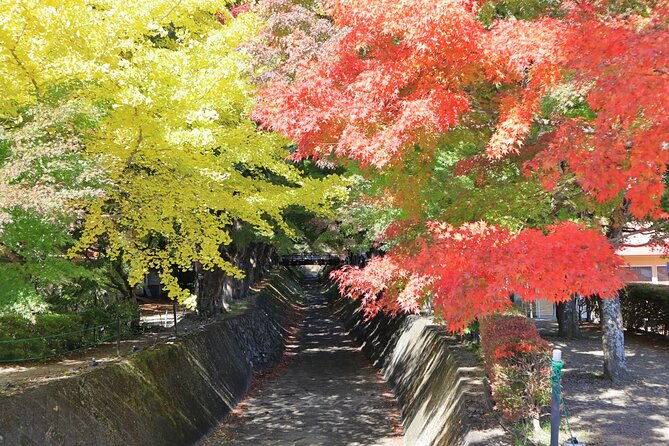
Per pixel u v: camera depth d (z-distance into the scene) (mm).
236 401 14375
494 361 7887
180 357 11977
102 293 17781
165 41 11656
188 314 20234
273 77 10242
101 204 8609
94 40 7203
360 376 17906
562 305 16906
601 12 6344
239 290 25375
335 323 32594
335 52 6855
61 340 11719
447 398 9016
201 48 9141
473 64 6023
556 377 5895
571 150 4910
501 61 5992
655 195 5172
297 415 13383
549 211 7555
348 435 11797
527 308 21641
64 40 7125
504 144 6039
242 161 10039
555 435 5852
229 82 8633
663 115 4406
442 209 8695
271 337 22516
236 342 17281
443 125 5797
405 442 11102
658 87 4141
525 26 5945
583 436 7559
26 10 6691
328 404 14430
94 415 7727
